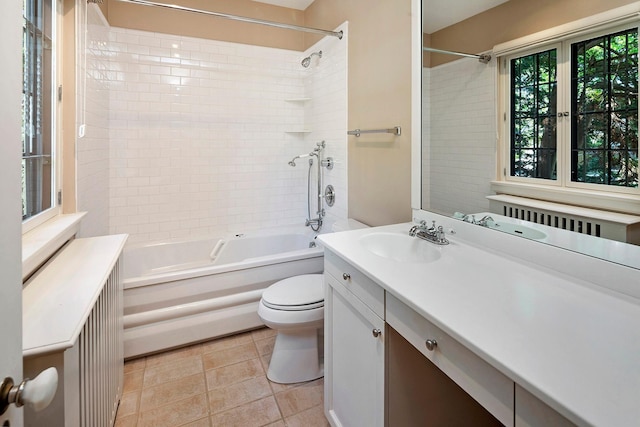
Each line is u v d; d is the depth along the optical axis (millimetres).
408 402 1155
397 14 1948
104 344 1314
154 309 2059
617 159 922
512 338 740
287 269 2420
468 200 1470
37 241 1295
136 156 2814
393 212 2059
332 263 1465
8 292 500
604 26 933
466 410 1265
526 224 1210
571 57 1020
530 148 1170
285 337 1885
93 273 1261
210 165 3082
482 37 1351
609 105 931
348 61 2492
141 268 2742
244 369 1977
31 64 1468
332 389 1501
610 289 966
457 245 1440
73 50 1798
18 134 538
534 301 917
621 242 935
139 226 2865
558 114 1066
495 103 1306
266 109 3252
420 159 1760
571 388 586
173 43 2863
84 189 1989
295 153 3400
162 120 2879
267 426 1572
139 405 1684
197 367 1986
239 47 3096
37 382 509
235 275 2252
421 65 1717
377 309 1134
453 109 1524
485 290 990
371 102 2227
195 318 2160
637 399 559
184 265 2893
